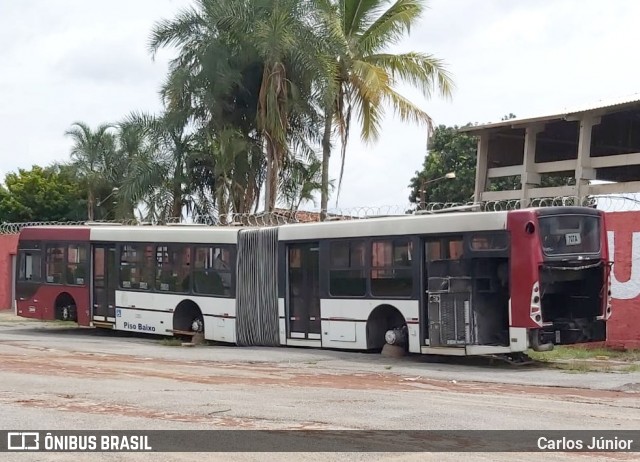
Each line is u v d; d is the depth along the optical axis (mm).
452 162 42281
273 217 22344
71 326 27359
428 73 29047
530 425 9422
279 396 11719
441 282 16391
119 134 38156
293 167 28594
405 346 17688
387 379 14219
